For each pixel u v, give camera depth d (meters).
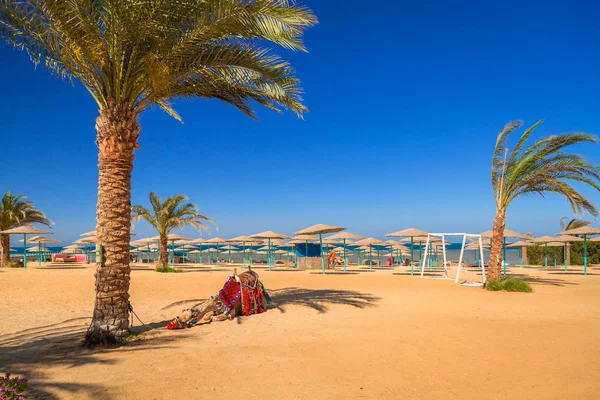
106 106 7.58
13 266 33.09
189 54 8.03
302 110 9.32
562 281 20.41
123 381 4.74
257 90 9.35
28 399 4.16
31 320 9.50
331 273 28.05
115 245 7.25
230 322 8.84
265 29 7.29
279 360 5.60
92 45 7.20
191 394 4.32
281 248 50.91
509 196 16.86
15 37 7.43
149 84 7.91
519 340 6.66
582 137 15.45
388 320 8.68
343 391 4.38
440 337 6.92
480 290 15.61
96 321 6.99
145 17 7.05
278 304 11.32
